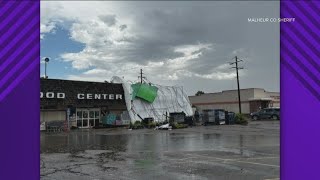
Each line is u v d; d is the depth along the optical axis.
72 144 18.56
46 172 9.78
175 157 12.70
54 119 36.19
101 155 13.55
